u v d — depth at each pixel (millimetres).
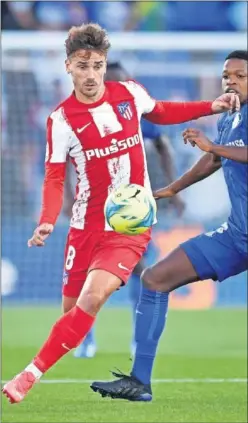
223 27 59656
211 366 31656
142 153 22844
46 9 57344
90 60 21734
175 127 51031
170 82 54250
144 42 47688
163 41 48062
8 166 51688
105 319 43906
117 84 22875
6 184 51531
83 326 21781
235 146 21781
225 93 22688
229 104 22391
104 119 22344
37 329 40312
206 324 42531
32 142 52125
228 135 22891
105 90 22641
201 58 54906
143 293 23406
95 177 22578
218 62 53062
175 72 52406
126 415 23234
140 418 22812
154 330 23312
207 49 48750
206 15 59250
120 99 22625
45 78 52562
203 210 51062
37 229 21922
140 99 22844
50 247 49062
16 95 52250
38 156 52094
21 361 32219
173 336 39156
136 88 22953
